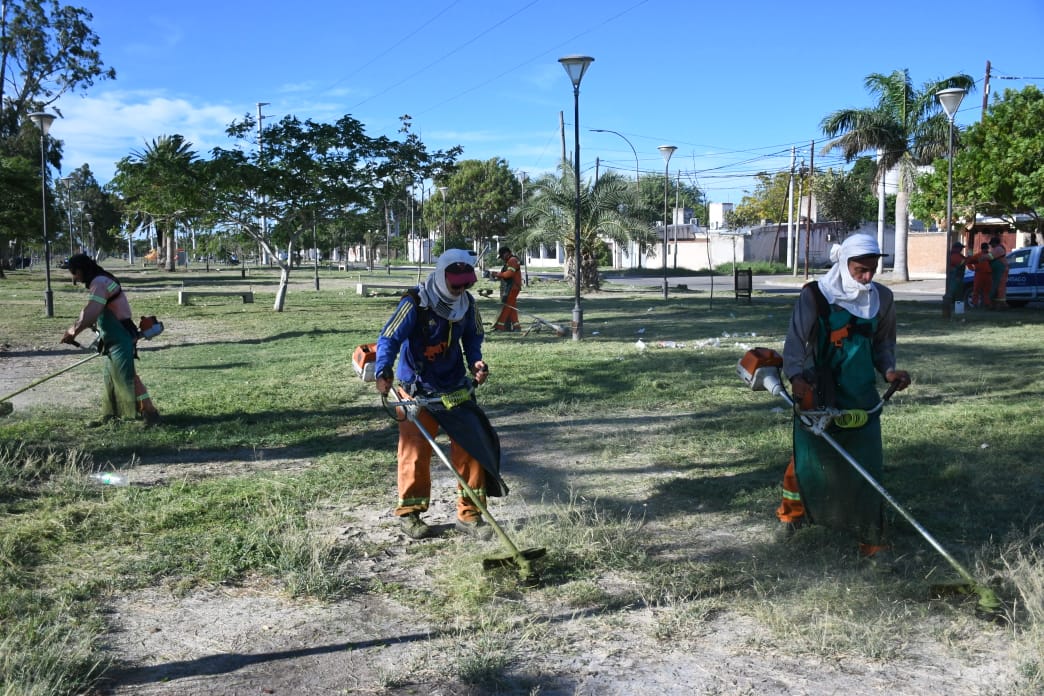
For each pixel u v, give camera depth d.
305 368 11.63
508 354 12.69
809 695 3.27
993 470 6.04
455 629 3.86
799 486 4.69
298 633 3.84
